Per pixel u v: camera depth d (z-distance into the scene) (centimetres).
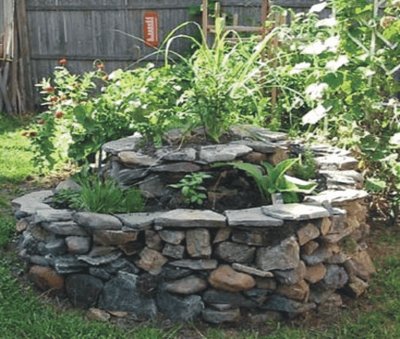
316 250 275
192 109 322
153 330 259
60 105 426
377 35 356
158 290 272
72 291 284
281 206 274
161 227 267
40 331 257
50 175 486
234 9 716
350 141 373
